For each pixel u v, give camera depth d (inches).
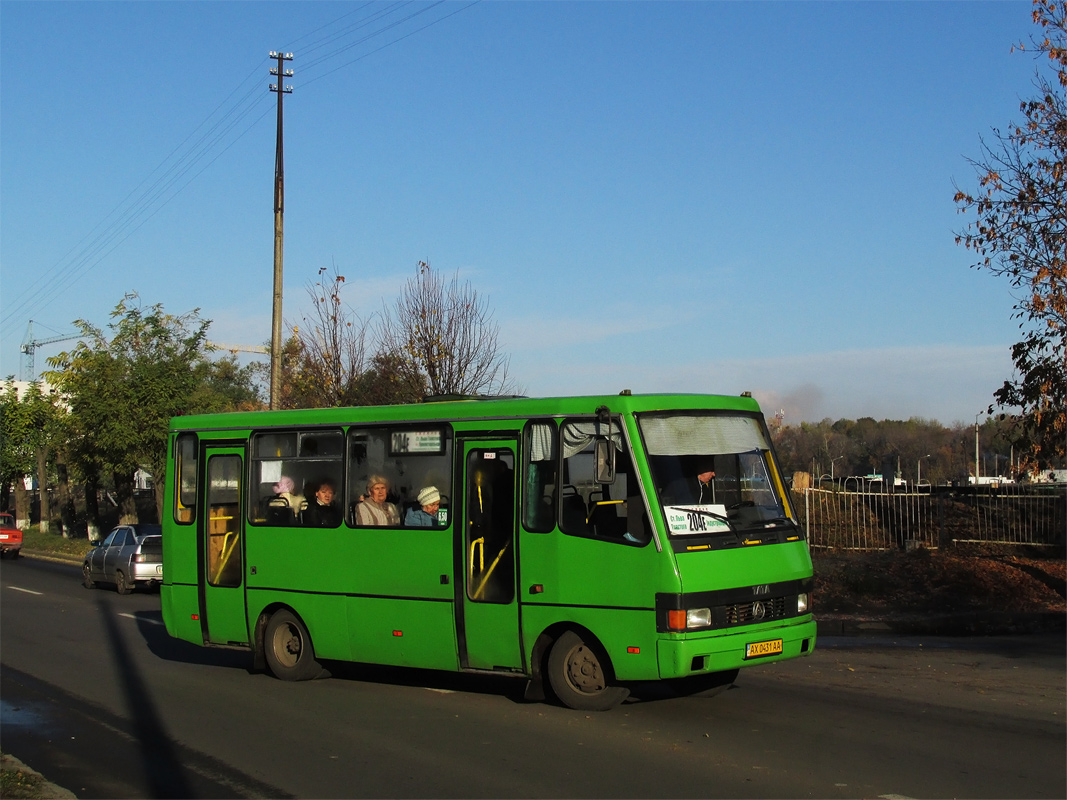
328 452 437.4
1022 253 609.9
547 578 361.1
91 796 279.0
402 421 412.2
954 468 2564.0
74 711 395.2
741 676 437.1
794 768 288.4
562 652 362.9
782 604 358.3
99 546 1007.0
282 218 1004.6
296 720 370.0
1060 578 671.8
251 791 280.4
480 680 446.3
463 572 385.1
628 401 353.7
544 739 327.6
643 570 337.7
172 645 580.1
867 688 408.5
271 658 452.8
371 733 344.8
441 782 282.7
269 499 457.4
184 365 1360.7
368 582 414.6
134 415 1316.4
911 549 776.9
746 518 363.6
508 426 378.6
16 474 2101.4
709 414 370.6
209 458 482.9
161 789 285.0
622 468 349.7
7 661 521.7
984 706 372.2
